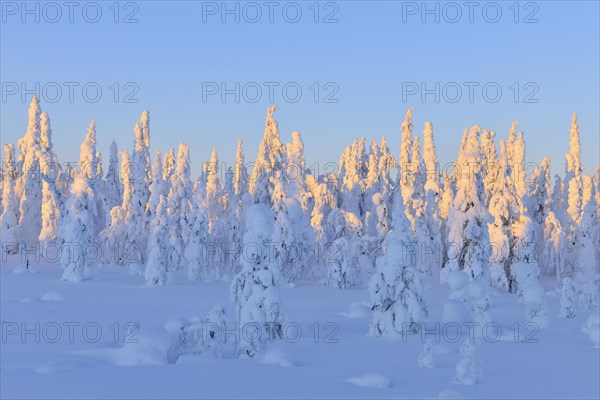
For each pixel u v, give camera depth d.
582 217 59.09
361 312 28.48
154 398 11.10
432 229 60.31
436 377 14.36
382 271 21.94
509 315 31.77
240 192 98.12
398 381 13.62
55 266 61.94
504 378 14.52
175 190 58.41
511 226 46.59
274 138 53.06
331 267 46.00
